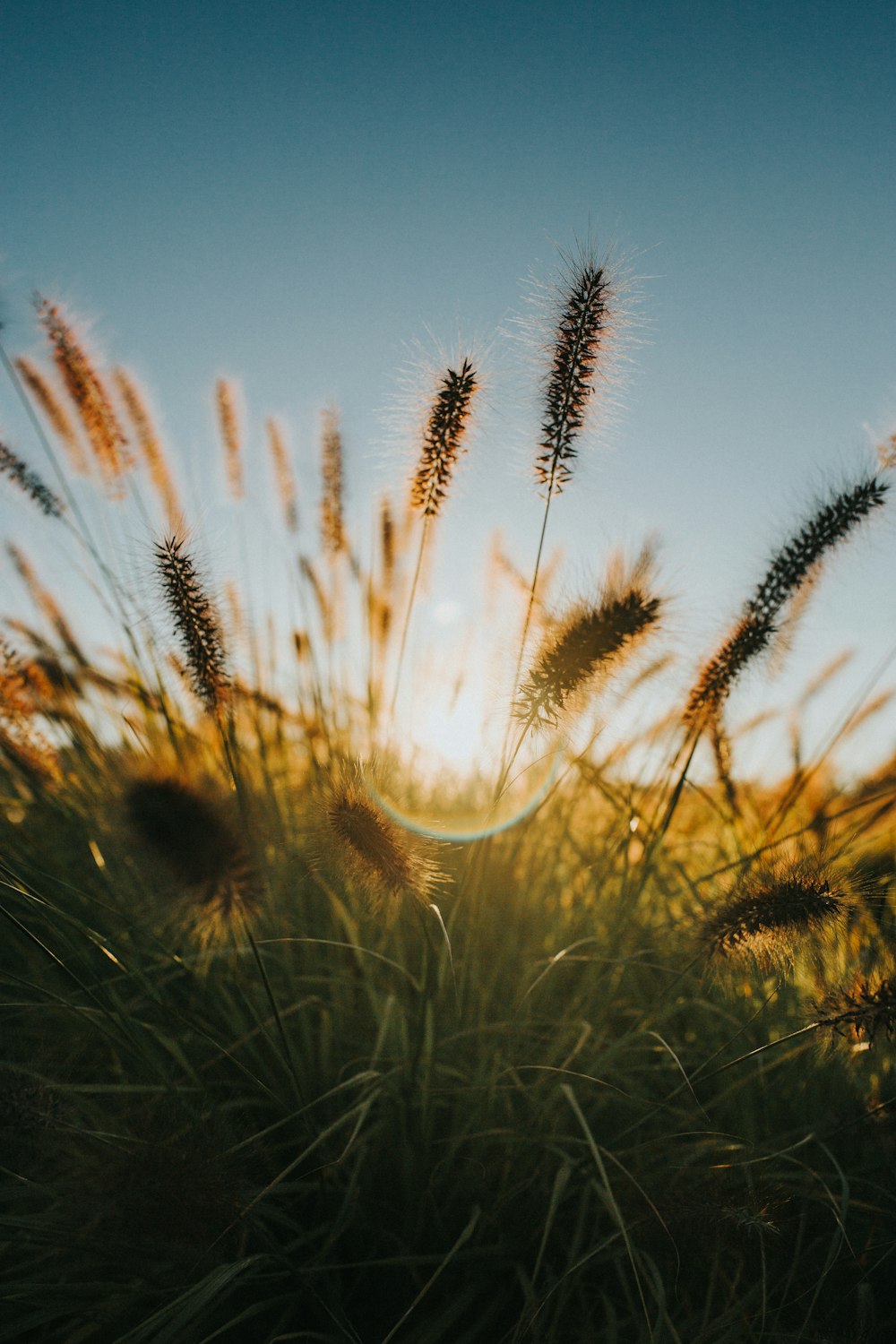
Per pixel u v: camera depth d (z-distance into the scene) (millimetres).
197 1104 323
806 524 378
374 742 490
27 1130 250
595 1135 350
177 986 378
